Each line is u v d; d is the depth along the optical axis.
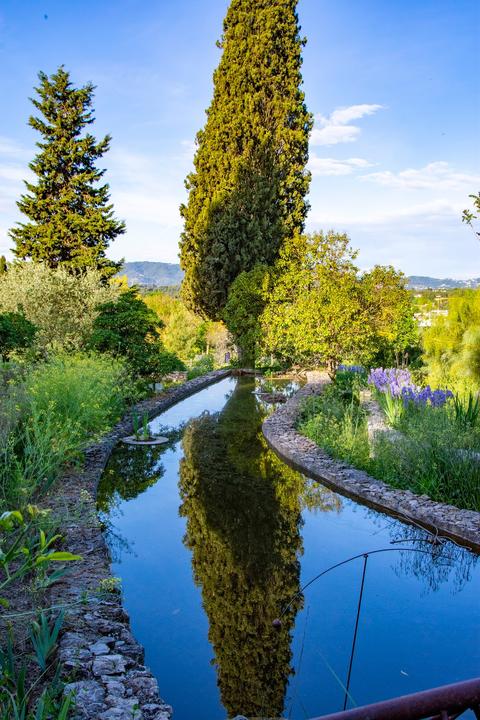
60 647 3.18
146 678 2.94
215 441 10.13
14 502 4.88
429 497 6.35
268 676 3.39
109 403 9.98
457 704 0.84
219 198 23.09
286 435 9.77
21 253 22.19
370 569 4.91
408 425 8.57
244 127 22.80
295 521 6.12
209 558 5.18
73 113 22.41
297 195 23.64
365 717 0.81
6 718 2.38
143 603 4.33
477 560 5.08
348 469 7.62
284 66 22.94
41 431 6.08
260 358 22.27
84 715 2.58
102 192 22.80
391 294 16.28
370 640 3.76
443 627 3.92
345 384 14.62
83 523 5.19
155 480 7.63
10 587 3.86
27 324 12.05
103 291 17.72
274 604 4.30
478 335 9.70
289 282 18.06
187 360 23.14
